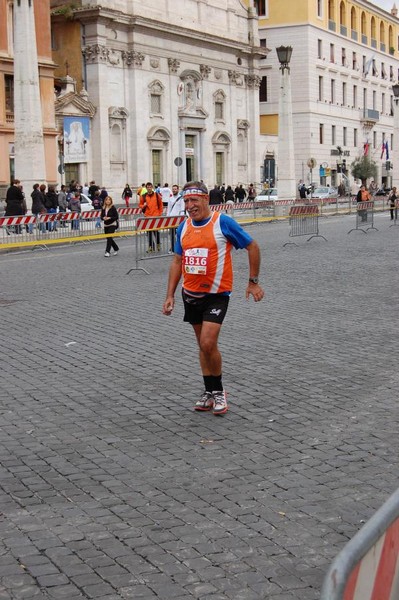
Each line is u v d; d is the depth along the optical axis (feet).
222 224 24.00
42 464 20.25
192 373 29.81
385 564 7.34
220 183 214.69
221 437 22.25
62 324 40.63
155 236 72.54
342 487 18.45
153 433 22.70
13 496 18.13
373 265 65.62
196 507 17.37
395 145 190.29
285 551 15.24
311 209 98.58
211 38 203.62
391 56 313.73
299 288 52.65
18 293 52.16
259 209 142.72
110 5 175.52
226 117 214.90
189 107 199.31
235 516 16.87
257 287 24.56
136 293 51.44
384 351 33.37
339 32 267.18
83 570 14.53
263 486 18.54
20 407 25.54
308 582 14.06
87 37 174.09
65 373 30.09
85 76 175.32
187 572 14.42
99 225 104.47
